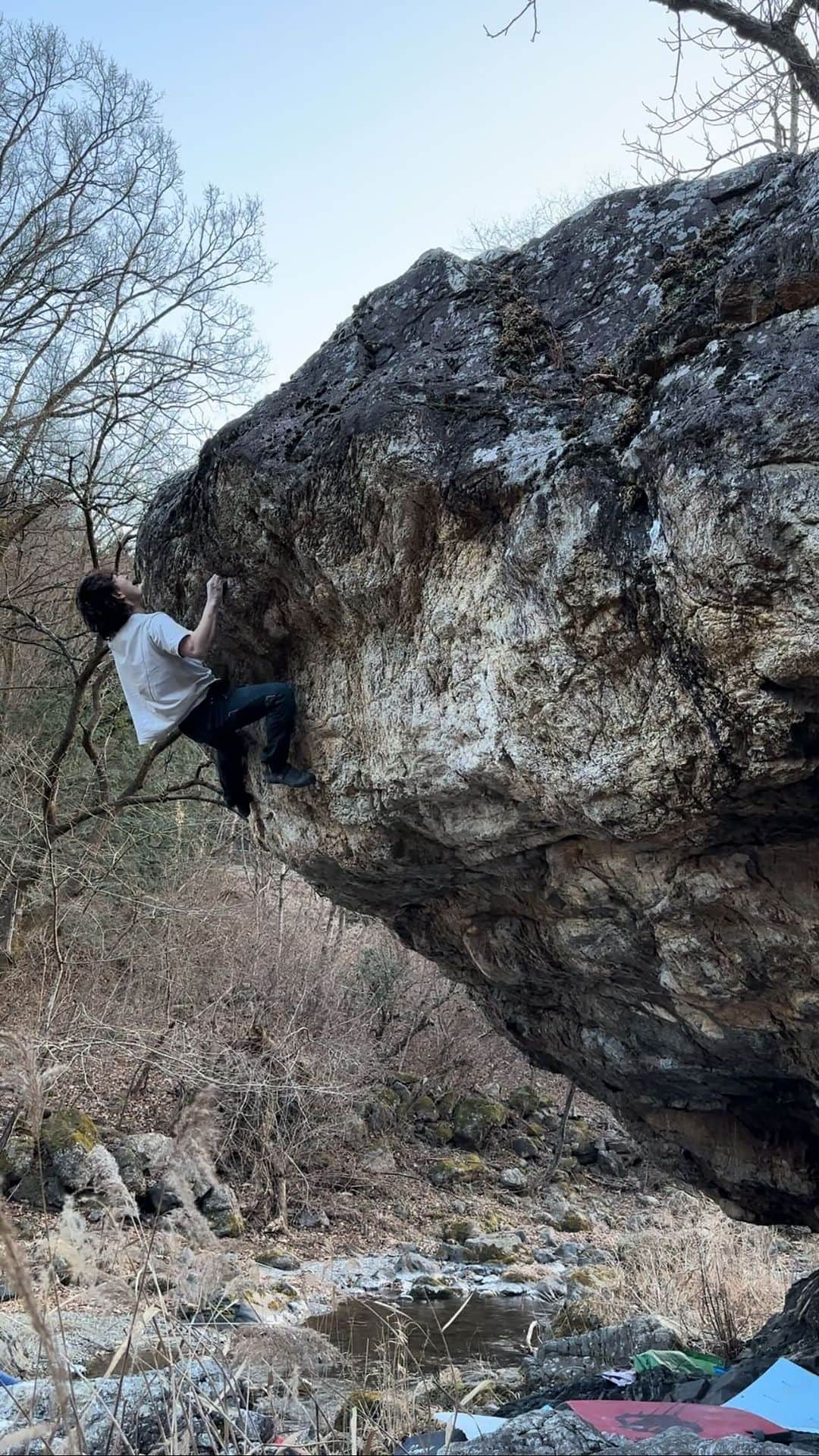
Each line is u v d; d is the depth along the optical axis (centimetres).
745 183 401
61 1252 321
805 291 325
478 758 400
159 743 1202
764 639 303
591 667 358
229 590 486
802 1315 478
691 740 337
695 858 388
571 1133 1456
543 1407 423
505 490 377
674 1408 370
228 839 1466
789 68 752
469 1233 1109
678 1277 800
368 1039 1386
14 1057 381
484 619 392
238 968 1290
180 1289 345
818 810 349
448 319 460
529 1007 563
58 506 1250
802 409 294
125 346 1322
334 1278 953
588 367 398
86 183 1339
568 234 452
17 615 1333
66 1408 289
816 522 289
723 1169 536
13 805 1187
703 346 348
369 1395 450
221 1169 1105
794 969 395
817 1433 354
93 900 1262
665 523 322
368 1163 1246
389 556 422
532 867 451
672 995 444
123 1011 1162
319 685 479
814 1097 469
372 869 493
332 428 437
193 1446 314
